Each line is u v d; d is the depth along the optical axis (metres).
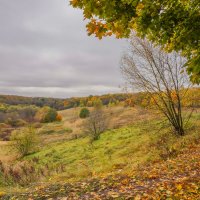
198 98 21.58
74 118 96.00
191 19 4.57
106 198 7.88
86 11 4.45
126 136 31.05
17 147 40.00
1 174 19.06
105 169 16.39
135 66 20.77
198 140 17.89
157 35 5.00
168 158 15.00
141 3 4.46
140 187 8.78
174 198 7.15
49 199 8.51
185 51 5.34
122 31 4.86
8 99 190.00
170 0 4.42
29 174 18.11
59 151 34.94
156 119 26.53
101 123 37.38
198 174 9.41
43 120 97.81
